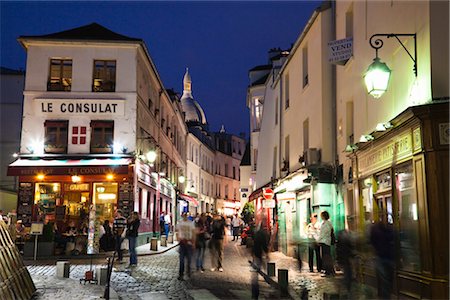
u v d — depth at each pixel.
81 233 21.38
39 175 23.30
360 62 13.65
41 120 24.52
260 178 31.34
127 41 24.73
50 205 23.78
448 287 8.43
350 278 10.56
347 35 15.26
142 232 26.58
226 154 70.25
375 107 12.29
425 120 8.91
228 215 67.44
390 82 11.29
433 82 9.12
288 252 20.34
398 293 9.92
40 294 10.43
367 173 12.47
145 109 27.47
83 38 24.73
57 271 13.42
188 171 50.16
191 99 72.75
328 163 16.41
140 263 17.36
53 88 24.72
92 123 24.52
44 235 19.91
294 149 21.30
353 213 13.66
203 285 12.19
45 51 24.84
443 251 8.59
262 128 31.25
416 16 9.86
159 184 32.19
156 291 11.19
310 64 18.48
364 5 13.34
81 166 23.20
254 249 11.12
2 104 30.84
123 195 23.83
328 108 16.66
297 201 19.91
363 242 10.95
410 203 9.82
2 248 9.31
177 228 13.45
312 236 14.55
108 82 24.92
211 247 16.22
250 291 11.28
